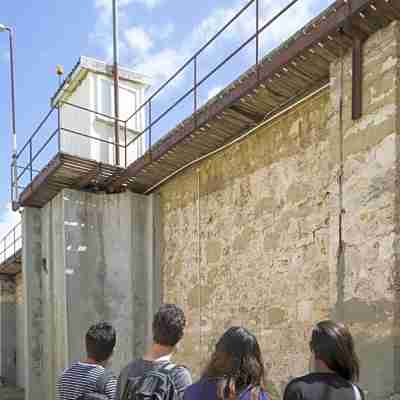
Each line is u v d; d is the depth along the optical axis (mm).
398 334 3797
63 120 11680
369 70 4383
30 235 9234
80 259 8258
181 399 2383
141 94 11625
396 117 4062
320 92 5367
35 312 9000
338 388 2104
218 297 6719
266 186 6113
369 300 4043
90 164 7715
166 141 6977
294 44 4832
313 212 5344
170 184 8188
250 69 5496
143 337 8055
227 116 6059
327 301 5000
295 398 2109
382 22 4258
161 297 8102
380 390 3816
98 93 10938
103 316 8242
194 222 7465
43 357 8820
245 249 6340
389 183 4023
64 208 8266
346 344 2238
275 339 5633
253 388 2137
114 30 10258
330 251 4516
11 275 17094
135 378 2443
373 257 4066
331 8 4469
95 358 3021
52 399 8297
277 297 5699
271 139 6133
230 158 6840
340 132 4621
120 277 8242
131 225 8273
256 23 5422
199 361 6898
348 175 4449
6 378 16250
